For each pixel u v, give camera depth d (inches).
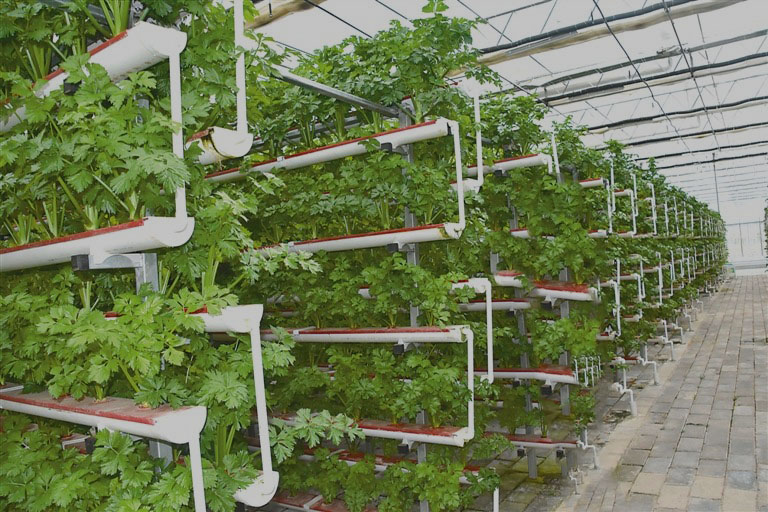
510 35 342.3
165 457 87.4
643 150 763.4
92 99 74.6
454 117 156.5
